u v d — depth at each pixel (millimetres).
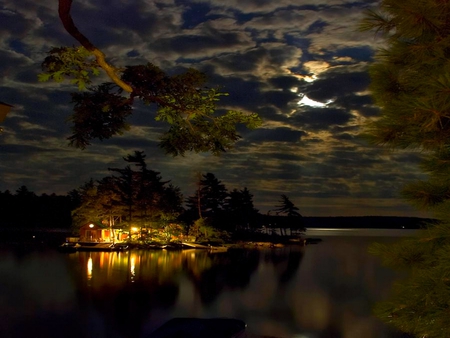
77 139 6293
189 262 63688
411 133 3398
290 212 131500
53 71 5562
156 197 79250
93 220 79312
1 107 5496
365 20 3727
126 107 6207
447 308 2828
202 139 6434
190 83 6062
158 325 30031
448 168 3531
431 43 3469
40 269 52844
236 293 42750
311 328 30641
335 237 177125
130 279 48000
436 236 3186
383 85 3932
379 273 57969
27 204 132000
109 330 28328
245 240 105938
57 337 26375
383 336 28734
